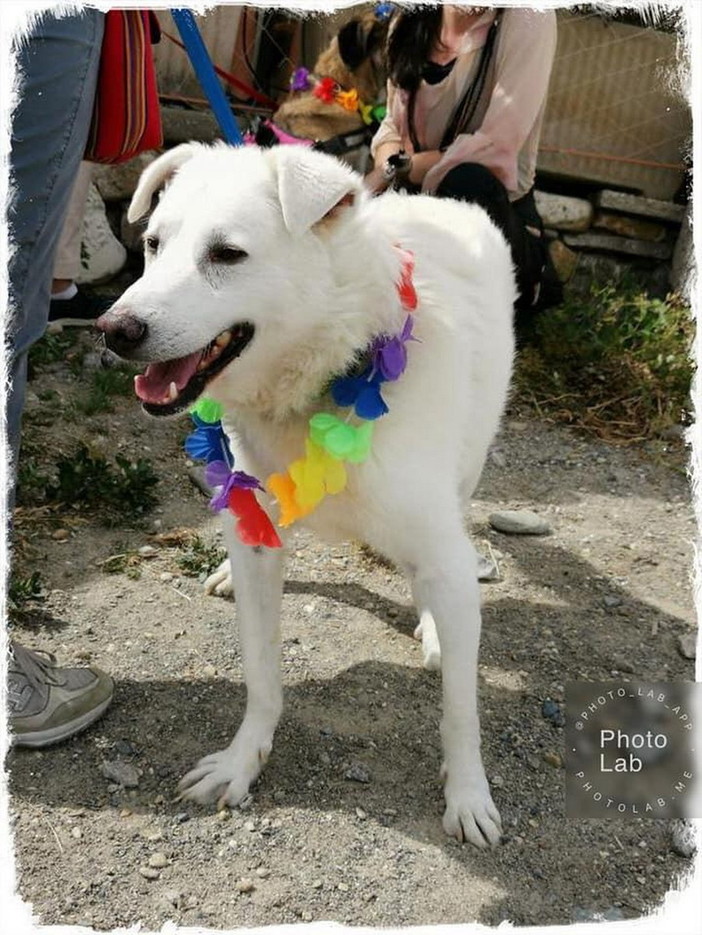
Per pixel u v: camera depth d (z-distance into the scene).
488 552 3.76
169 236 2.17
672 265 6.33
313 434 2.22
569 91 6.08
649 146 6.25
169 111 5.49
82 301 4.93
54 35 2.12
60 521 3.55
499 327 2.84
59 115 2.19
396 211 2.79
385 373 2.18
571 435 4.84
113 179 5.37
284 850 2.29
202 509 3.80
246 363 2.20
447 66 4.24
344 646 3.10
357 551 3.68
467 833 2.35
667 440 4.82
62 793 2.39
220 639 3.05
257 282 2.11
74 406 4.34
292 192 2.09
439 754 2.65
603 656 3.16
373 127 5.16
